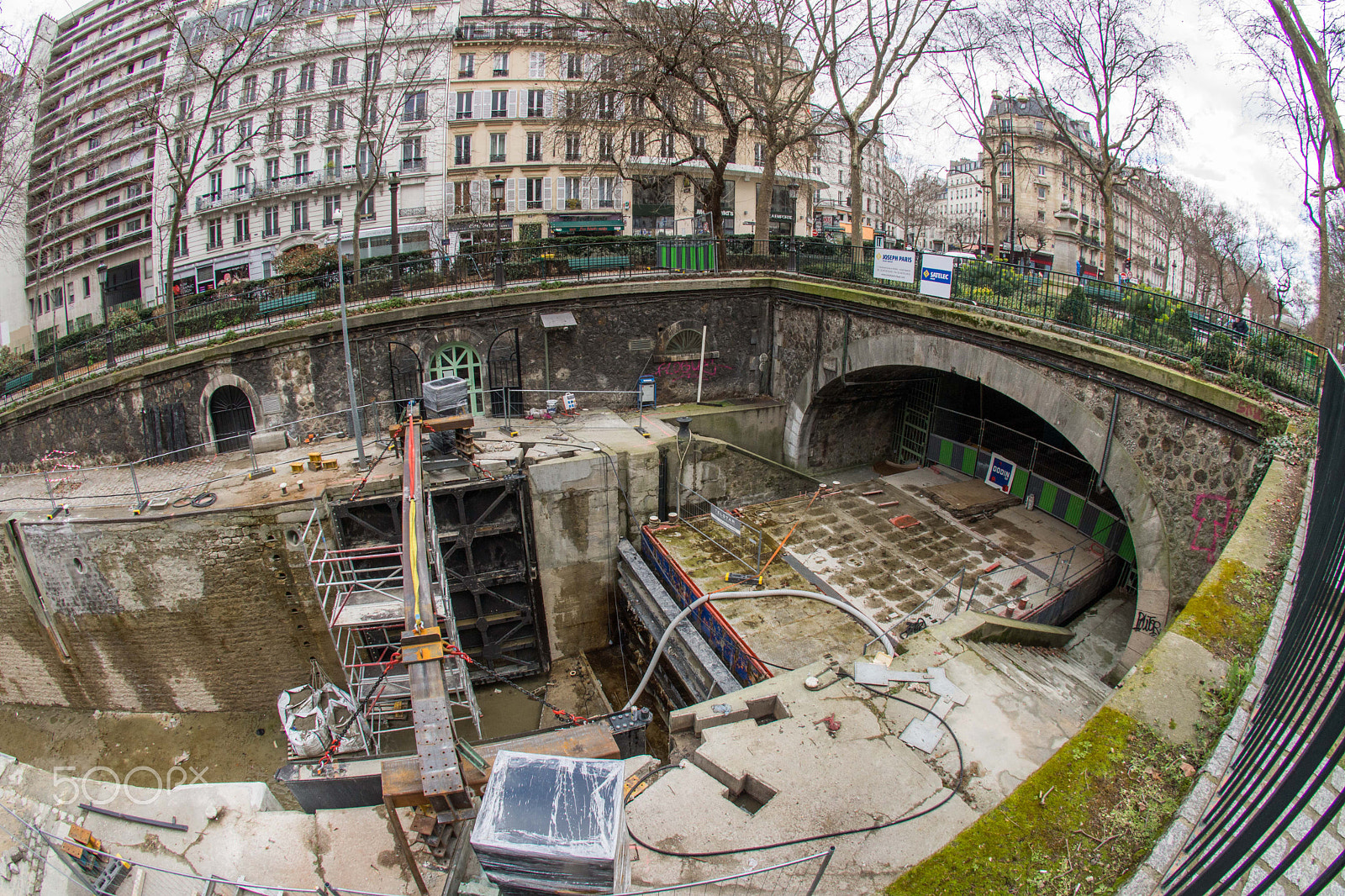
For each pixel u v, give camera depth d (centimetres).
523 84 3788
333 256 2900
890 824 620
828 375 1947
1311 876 351
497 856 367
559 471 1666
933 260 1612
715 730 741
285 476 1596
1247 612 615
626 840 430
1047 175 5747
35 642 1588
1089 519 1645
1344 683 353
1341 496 495
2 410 1842
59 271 4497
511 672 1722
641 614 1584
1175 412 1142
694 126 2533
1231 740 479
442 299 1906
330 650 1576
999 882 409
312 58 3747
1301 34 1384
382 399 1891
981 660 881
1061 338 1298
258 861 652
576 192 3856
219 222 4038
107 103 4541
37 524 1463
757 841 600
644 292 2027
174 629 1538
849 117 2122
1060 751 496
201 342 1839
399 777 631
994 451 1941
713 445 1834
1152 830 434
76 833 621
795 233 4428
